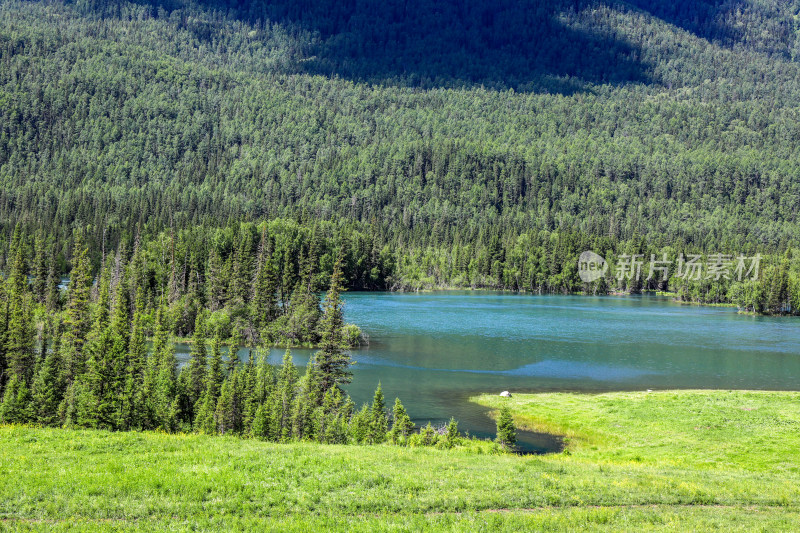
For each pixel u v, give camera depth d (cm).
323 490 2550
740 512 2527
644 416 6112
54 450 2962
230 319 11350
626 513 2422
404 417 5088
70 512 2202
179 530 2056
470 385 7862
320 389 6475
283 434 5088
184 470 2702
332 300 7338
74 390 6191
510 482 2783
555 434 5694
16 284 10975
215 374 6138
